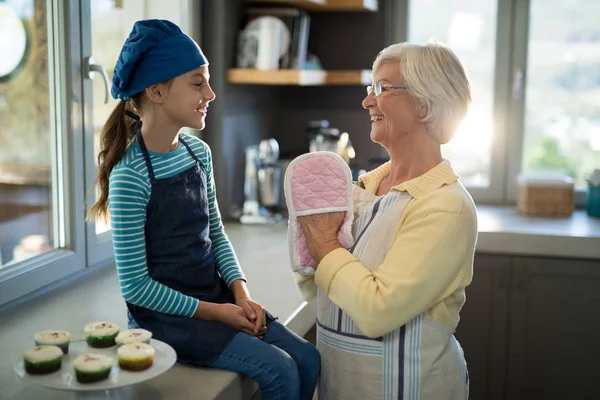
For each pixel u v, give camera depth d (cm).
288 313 185
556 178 312
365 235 148
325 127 313
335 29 333
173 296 144
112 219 140
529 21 321
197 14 279
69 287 204
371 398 149
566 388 285
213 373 143
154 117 145
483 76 329
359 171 304
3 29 184
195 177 152
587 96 321
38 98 198
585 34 317
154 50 140
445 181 145
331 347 154
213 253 161
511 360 287
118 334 135
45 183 203
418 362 146
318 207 148
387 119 149
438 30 330
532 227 285
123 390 134
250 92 312
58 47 201
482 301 286
